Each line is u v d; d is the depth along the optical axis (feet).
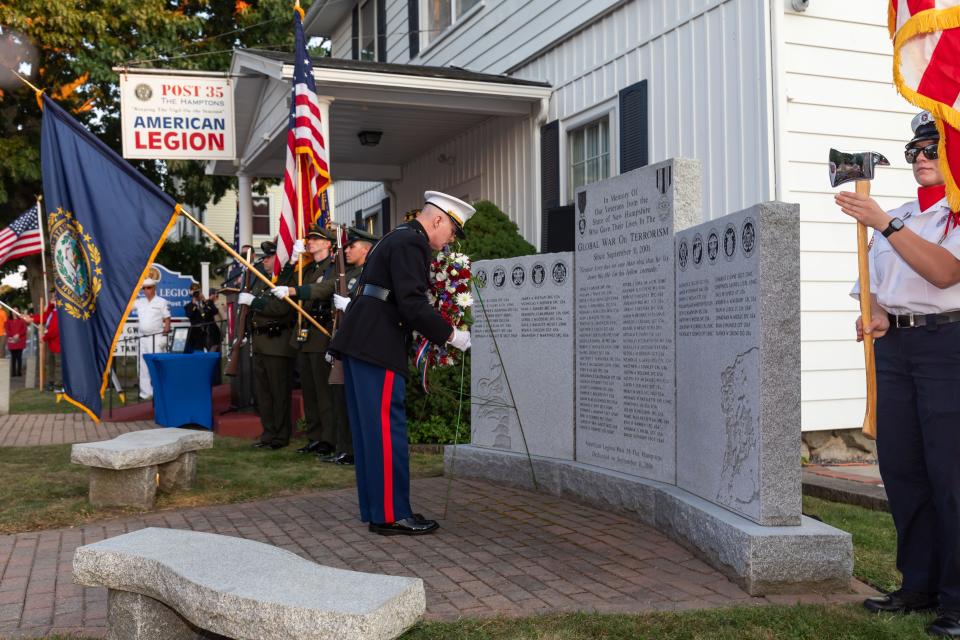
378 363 15.93
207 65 64.03
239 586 8.78
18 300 94.58
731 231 14.06
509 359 21.38
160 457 18.75
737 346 13.79
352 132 40.01
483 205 31.63
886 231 10.46
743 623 10.95
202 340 41.60
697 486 15.34
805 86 23.79
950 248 10.39
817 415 23.76
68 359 19.44
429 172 44.98
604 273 18.65
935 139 10.96
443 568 13.75
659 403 16.89
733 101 24.39
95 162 20.01
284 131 36.22
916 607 11.44
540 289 20.45
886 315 11.43
